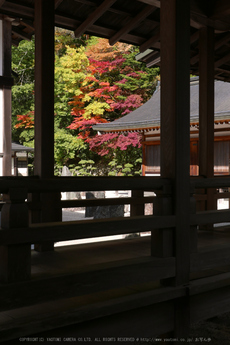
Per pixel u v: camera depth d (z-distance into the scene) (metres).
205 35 5.58
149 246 4.32
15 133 26.19
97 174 25.73
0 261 2.45
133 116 18.20
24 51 25.14
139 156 23.17
